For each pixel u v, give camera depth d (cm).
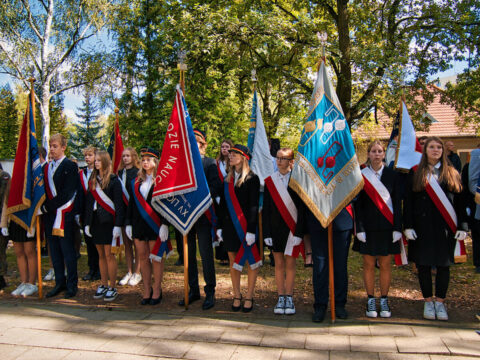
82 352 358
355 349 349
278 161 463
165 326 418
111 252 512
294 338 378
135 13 1416
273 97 1716
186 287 470
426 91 1332
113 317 450
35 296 538
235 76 1341
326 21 1504
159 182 465
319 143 437
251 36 1241
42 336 395
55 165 545
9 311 475
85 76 1550
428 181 419
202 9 1213
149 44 1355
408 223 424
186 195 473
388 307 432
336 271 433
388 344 355
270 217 460
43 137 1435
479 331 377
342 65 1331
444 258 409
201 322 428
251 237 450
